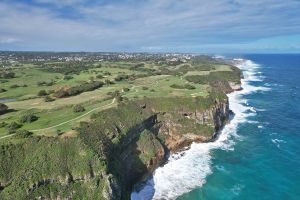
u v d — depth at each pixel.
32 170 47.00
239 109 114.06
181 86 107.38
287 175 62.53
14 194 43.62
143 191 57.59
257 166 66.62
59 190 46.59
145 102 83.06
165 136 77.44
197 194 55.88
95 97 91.44
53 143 52.03
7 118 70.50
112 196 47.41
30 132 57.03
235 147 77.00
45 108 79.00
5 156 48.88
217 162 68.75
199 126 80.62
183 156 72.38
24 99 98.62
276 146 77.50
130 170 61.72
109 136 61.03
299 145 78.12
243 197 54.88
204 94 93.81
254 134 86.12
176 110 81.62
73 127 59.41
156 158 67.06
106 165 50.25
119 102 79.06
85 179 48.75
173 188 58.19
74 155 51.22
